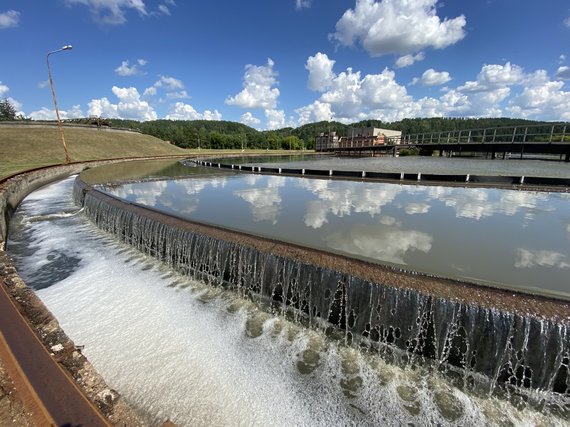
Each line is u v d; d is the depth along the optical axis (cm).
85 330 498
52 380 221
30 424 196
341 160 3962
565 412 336
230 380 397
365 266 444
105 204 971
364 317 430
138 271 704
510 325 343
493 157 3912
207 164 2689
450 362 387
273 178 1730
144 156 3984
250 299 562
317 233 685
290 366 416
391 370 404
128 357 440
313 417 346
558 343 326
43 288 630
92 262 754
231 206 980
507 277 466
